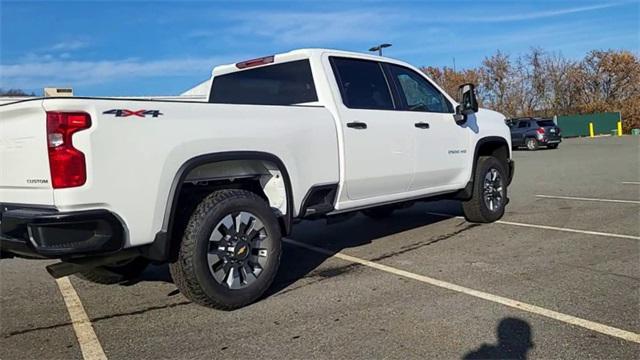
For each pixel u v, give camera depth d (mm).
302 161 4734
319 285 4867
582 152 24328
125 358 3504
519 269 5062
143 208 3727
